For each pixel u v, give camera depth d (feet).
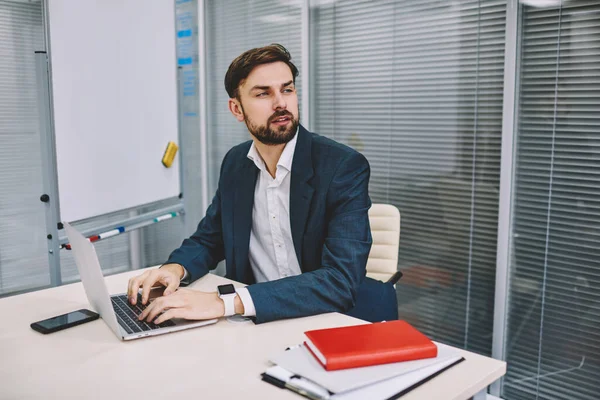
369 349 3.46
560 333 7.86
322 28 10.15
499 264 8.19
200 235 6.18
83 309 4.77
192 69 12.29
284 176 5.46
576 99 7.41
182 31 12.35
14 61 10.27
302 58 10.35
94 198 8.79
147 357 3.83
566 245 7.69
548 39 7.57
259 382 3.43
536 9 7.63
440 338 9.13
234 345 4.01
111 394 3.31
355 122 9.90
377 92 9.53
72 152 8.36
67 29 8.18
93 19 8.60
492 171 8.30
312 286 4.60
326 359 3.36
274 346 3.98
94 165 8.75
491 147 8.28
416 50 8.96
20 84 10.38
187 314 4.32
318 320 4.49
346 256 4.91
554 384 7.98
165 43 10.09
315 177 5.33
